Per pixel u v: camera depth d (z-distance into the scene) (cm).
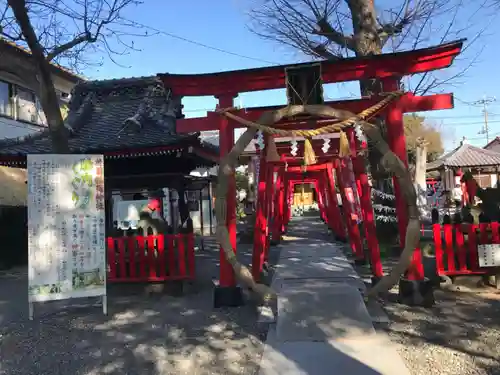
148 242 788
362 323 543
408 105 639
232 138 689
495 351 445
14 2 691
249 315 635
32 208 640
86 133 1262
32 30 734
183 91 687
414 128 3481
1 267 1291
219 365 456
